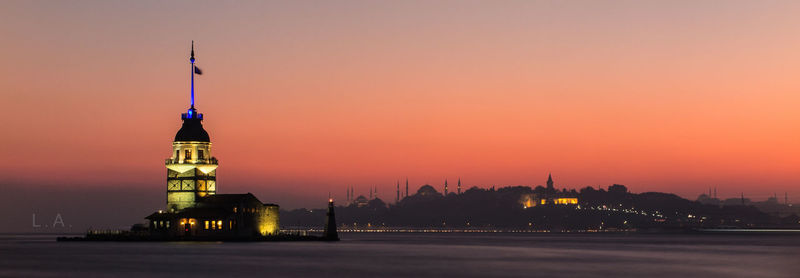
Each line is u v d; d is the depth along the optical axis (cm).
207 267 13162
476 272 12925
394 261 15350
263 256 15838
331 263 14450
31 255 16400
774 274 12756
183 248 18162
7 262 14350
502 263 15088
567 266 14338
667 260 16375
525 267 14025
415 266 14075
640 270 13438
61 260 14725
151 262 14100
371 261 15200
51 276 11725
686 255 18725
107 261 14338
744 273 12925
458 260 15950
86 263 13938
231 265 13600
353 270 13088
